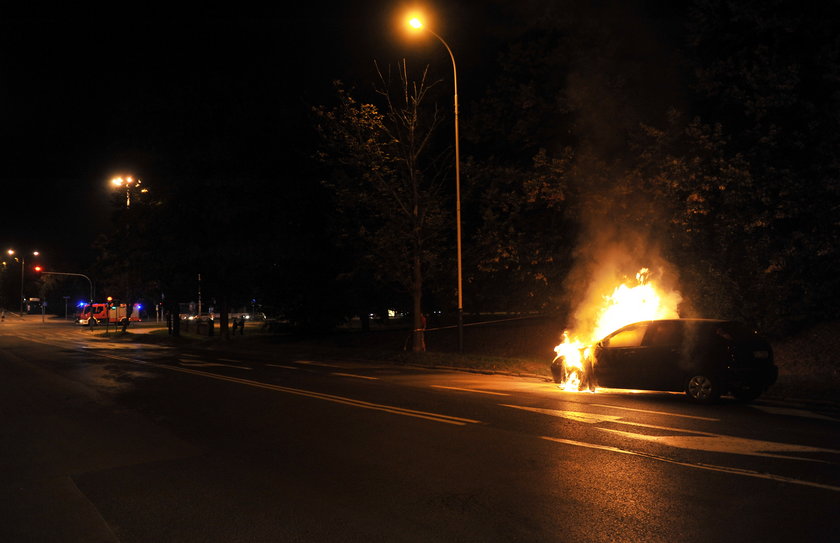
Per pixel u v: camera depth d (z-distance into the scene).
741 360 11.12
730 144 17.64
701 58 18.78
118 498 6.13
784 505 5.45
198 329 47.09
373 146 22.25
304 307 33.84
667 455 7.31
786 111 17.28
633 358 12.17
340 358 24.48
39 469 7.33
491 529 5.04
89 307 72.50
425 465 7.10
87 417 10.80
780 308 16.69
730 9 17.19
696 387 11.38
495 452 7.64
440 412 10.59
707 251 17.23
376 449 7.95
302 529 5.15
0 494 6.36
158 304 52.97
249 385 14.93
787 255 16.17
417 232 22.89
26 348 32.22
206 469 7.16
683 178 16.75
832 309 16.62
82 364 21.59
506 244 21.48
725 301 16.70
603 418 9.84
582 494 5.87
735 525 4.98
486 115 22.97
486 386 14.41
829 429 8.84
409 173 23.50
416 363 20.70
